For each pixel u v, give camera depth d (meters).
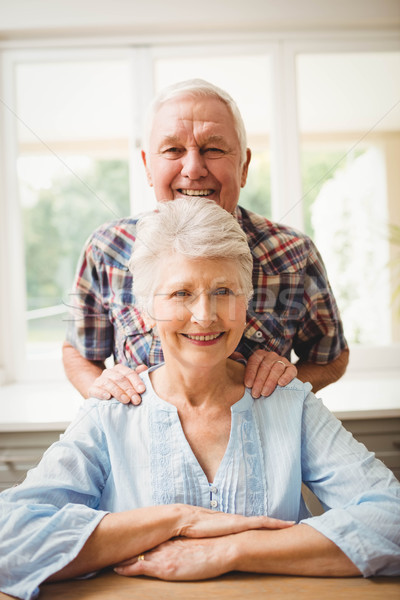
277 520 0.76
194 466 0.84
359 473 0.83
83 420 0.90
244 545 0.72
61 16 1.90
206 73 2.01
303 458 0.89
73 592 0.69
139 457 0.86
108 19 1.90
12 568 0.71
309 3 1.91
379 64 1.99
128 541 0.73
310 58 2.00
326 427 0.90
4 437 1.53
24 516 0.74
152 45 1.98
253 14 1.91
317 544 0.72
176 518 0.75
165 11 1.90
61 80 1.99
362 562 0.71
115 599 0.67
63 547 0.72
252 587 0.69
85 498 0.85
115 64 1.99
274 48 1.99
